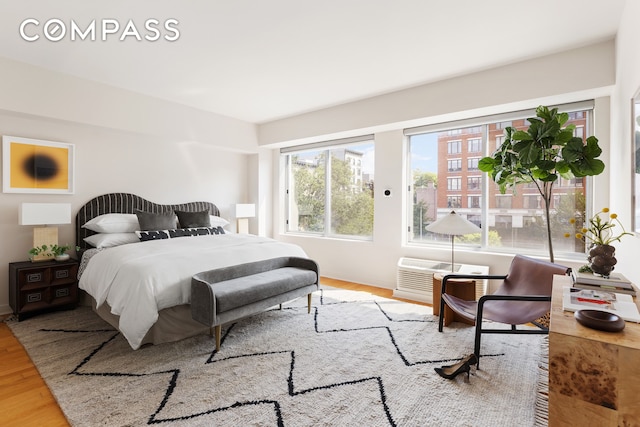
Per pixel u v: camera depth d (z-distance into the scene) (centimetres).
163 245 321
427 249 396
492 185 364
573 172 233
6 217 330
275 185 571
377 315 319
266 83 364
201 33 261
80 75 342
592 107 302
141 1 221
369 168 469
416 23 244
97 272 284
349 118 430
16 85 308
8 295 331
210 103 434
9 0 220
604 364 103
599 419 104
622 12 228
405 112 380
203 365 221
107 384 196
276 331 279
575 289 163
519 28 250
